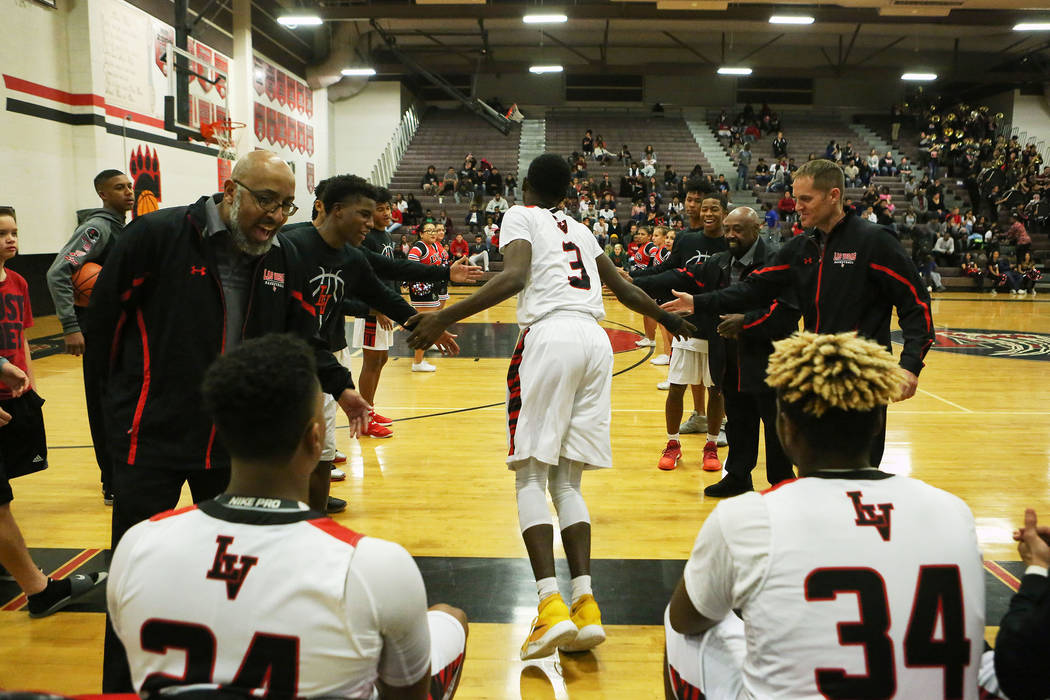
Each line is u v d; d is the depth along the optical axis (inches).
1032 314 560.4
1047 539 57.7
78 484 169.3
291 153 807.7
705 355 175.8
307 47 842.8
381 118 964.0
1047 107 1021.2
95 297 79.7
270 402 46.3
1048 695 51.2
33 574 108.7
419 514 150.8
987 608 112.8
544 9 748.0
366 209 114.5
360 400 86.5
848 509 52.6
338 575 45.0
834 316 113.8
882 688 49.3
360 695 47.2
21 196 432.1
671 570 126.0
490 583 120.2
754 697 52.6
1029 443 207.6
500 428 221.8
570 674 95.2
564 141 1043.9
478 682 93.1
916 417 239.0
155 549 46.2
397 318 127.3
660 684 93.0
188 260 80.4
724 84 1144.2
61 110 462.3
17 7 423.8
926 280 760.3
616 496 162.9
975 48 1073.5
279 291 86.0
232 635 44.4
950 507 53.5
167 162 561.0
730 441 159.8
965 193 944.9
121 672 74.0
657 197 865.5
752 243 164.6
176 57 551.2
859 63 1071.0
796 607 50.6
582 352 99.9
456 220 877.2
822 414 54.5
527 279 104.1
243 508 47.2
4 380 102.6
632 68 1063.6
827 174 111.2
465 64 1103.6
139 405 81.0
